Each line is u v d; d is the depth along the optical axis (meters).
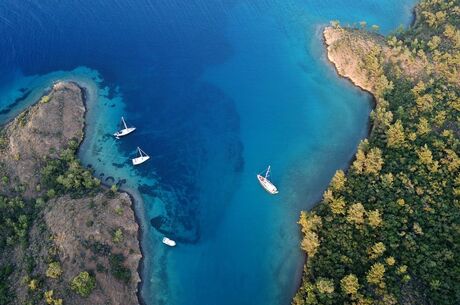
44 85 190.50
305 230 130.50
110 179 151.88
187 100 179.75
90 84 187.50
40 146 152.12
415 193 131.25
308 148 160.50
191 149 161.62
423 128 145.88
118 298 121.31
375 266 111.69
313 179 150.38
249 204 145.25
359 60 180.75
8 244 130.38
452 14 191.25
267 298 124.81
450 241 119.12
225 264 132.00
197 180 152.12
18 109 182.50
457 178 130.88
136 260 130.25
